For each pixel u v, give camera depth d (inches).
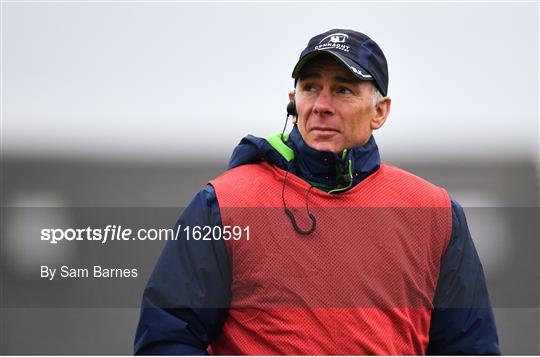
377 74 302.7
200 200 285.1
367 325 274.1
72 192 666.2
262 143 299.0
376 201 296.2
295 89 307.3
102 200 669.3
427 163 654.5
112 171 726.5
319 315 271.9
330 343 269.6
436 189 313.7
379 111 313.4
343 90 293.3
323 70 291.3
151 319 272.4
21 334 578.9
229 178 293.0
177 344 269.1
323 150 289.0
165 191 692.7
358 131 296.0
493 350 309.6
